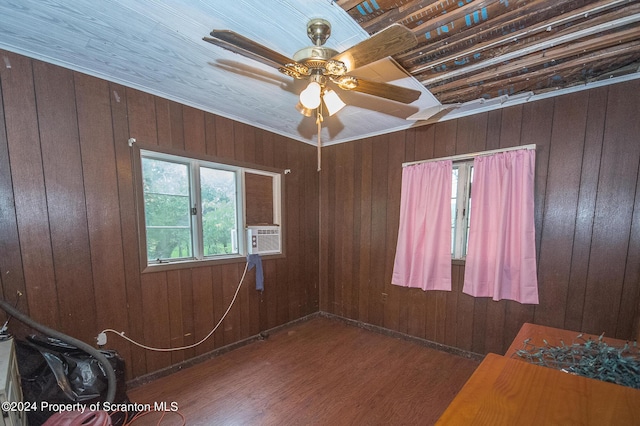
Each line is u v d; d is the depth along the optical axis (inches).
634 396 33.6
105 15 53.1
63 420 47.3
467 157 99.7
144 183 86.6
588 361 44.8
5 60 62.3
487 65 68.7
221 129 102.8
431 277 107.3
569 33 56.7
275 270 124.4
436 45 61.6
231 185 110.2
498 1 48.6
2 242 62.8
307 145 138.9
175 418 70.6
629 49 60.8
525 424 29.7
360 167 130.8
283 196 127.0
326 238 144.7
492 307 96.3
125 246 80.8
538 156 87.5
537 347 52.4
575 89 80.7
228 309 106.3
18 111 64.1
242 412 73.0
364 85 58.0
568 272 83.4
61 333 64.7
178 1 49.3
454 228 106.9
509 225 91.8
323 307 147.0
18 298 64.7
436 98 89.6
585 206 80.7
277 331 125.3
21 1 48.8
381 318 124.8
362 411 73.7
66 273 71.0
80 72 72.4
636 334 74.0
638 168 73.8
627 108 74.5
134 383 82.5
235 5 50.1
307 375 90.2
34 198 66.5
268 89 85.0
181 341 93.0
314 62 50.6
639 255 73.9
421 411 73.9
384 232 123.5
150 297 85.9
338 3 49.4
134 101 81.7
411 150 114.8
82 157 73.1
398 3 49.2
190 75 76.7
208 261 99.5
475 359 99.7
